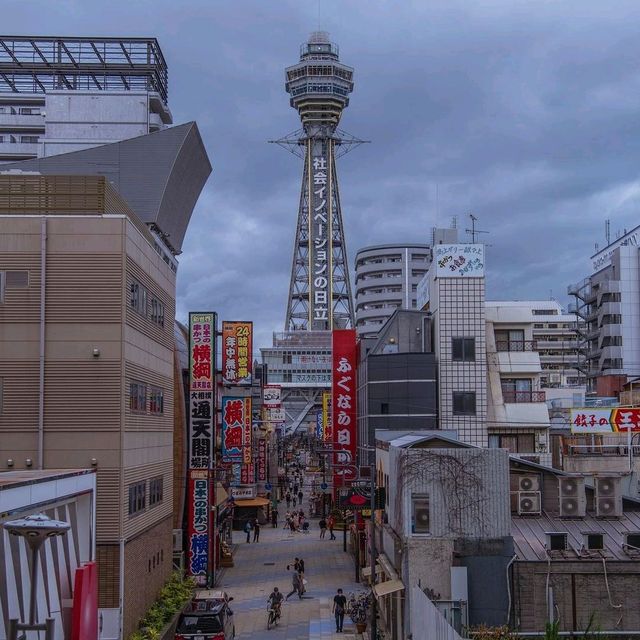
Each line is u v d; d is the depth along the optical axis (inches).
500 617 976.3
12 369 1135.6
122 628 1121.4
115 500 1133.7
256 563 2251.5
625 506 1221.7
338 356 2682.1
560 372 4589.1
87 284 1149.7
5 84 3860.7
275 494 3855.8
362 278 6968.5
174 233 2719.0
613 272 3577.8
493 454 1019.3
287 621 1565.0
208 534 1866.4
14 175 1200.8
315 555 2383.1
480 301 2317.9
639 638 921.5
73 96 3459.6
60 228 1153.4
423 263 6840.6
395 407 2347.4
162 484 1453.0
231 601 1731.1
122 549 1129.4
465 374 2299.5
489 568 987.9
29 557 722.2
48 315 1146.0
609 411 1881.2
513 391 2327.8
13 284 1145.4
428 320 2449.6
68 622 829.2
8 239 1145.4
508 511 1010.7
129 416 1186.0
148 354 1330.0
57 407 1138.0
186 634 1182.9
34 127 3772.1
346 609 1604.3
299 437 7293.3
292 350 7411.4
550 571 978.1
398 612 1143.0
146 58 3634.4
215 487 2010.3
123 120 3442.4
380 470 1534.2
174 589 1422.2
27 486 728.3
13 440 1129.4
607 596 971.3
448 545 1007.0
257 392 3287.4
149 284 1342.3
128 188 2400.3
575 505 1176.2
